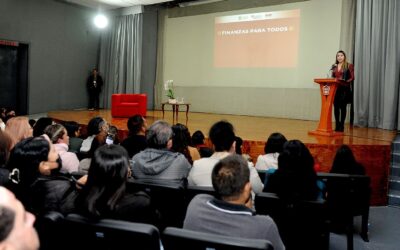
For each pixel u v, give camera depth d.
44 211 1.55
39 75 9.57
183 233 1.25
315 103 8.32
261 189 2.28
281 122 7.70
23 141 1.77
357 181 2.72
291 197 1.91
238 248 1.17
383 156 4.37
